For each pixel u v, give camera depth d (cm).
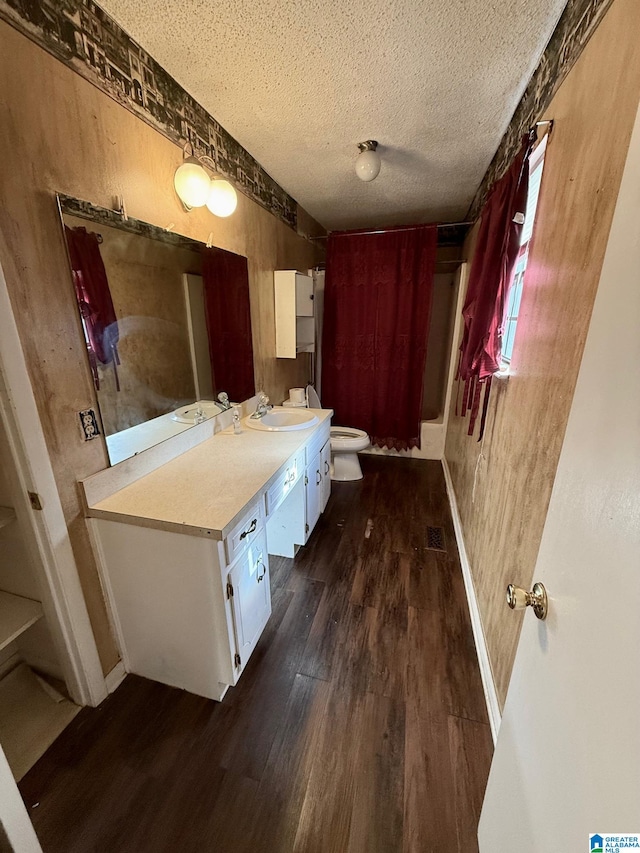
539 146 140
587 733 48
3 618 121
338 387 368
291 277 258
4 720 128
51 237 106
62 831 101
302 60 136
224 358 206
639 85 70
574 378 89
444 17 116
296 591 189
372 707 132
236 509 124
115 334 133
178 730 125
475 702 135
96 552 129
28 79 96
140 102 133
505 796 76
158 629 133
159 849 98
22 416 101
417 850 97
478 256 180
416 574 202
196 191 157
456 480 274
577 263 93
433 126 181
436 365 390
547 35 122
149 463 152
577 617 54
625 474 46
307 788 110
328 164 224
